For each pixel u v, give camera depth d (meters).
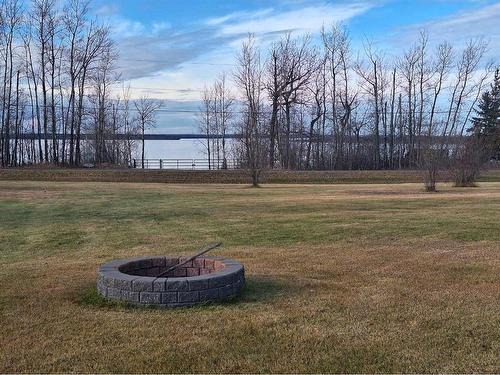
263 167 33.38
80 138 48.06
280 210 14.71
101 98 60.50
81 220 12.85
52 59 45.50
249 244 9.13
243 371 3.64
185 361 3.80
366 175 37.09
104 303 5.17
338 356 3.88
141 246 9.13
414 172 38.34
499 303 5.16
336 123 52.75
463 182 26.02
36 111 49.00
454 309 4.98
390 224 11.07
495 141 46.16
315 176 36.78
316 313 4.89
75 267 7.20
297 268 6.93
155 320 4.67
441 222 11.17
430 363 3.75
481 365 3.71
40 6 45.06
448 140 26.11
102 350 4.02
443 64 73.06
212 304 5.13
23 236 10.38
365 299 5.35
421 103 51.47
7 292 5.71
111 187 26.05
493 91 57.25
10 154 48.78
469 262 7.17
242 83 57.41
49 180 33.41
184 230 11.02
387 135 54.41
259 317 4.75
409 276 6.39
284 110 51.41
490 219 11.49
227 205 16.42
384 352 3.95
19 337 4.31
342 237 9.60
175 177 35.31
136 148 62.94
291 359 3.83
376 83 55.75
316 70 52.09
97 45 47.06
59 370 3.67
